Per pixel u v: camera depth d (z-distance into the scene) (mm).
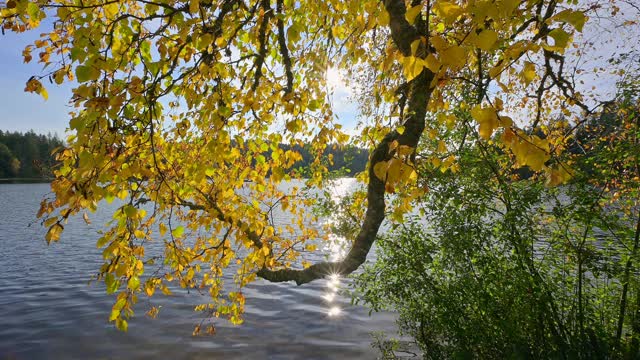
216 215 3506
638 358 4176
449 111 4648
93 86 1899
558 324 4625
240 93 3312
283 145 3727
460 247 4703
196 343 8664
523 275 4512
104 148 1997
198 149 3441
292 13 3744
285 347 8469
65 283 13117
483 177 4859
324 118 3902
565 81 6367
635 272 4230
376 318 9859
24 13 2211
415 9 1066
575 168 4602
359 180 4480
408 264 5191
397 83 4391
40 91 2193
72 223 26953
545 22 1029
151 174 2516
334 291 11969
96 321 9891
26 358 8070
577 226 4688
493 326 4773
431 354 5363
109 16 2344
